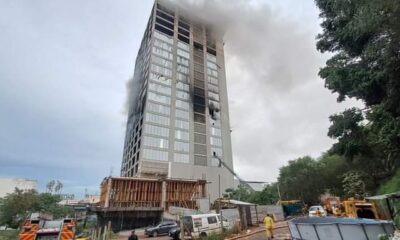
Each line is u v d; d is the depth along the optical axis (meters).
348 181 38.25
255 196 57.59
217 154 89.06
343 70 16.23
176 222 26.62
